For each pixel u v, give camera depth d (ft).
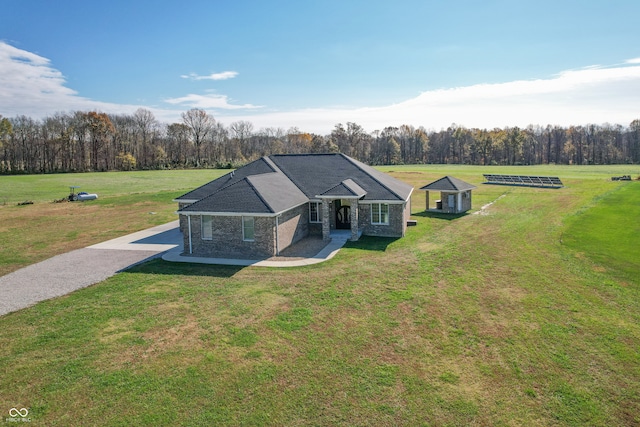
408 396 30.86
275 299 50.16
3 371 34.78
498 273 59.21
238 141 443.73
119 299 51.16
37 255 77.41
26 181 232.73
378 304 48.16
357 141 441.68
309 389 31.91
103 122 338.13
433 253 71.51
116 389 32.14
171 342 39.58
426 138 492.54
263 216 69.92
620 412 28.73
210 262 68.03
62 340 40.24
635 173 266.77
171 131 395.14
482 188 186.29
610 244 73.46
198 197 92.22
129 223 111.34
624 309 45.37
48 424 28.25
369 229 89.40
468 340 39.19
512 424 27.78
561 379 32.63
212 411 29.48
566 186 181.16
